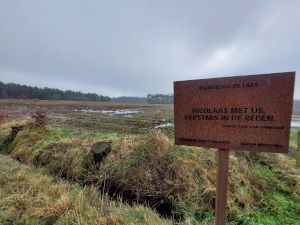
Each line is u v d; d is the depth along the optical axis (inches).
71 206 76.1
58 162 131.1
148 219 73.4
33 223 66.4
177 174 102.6
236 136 52.8
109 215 71.3
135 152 122.6
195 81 57.4
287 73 46.3
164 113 569.6
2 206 75.2
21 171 116.3
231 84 52.6
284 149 47.7
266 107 49.0
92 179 112.0
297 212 82.7
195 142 58.6
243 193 93.0
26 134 183.8
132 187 100.7
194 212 83.1
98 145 130.9
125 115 496.1
